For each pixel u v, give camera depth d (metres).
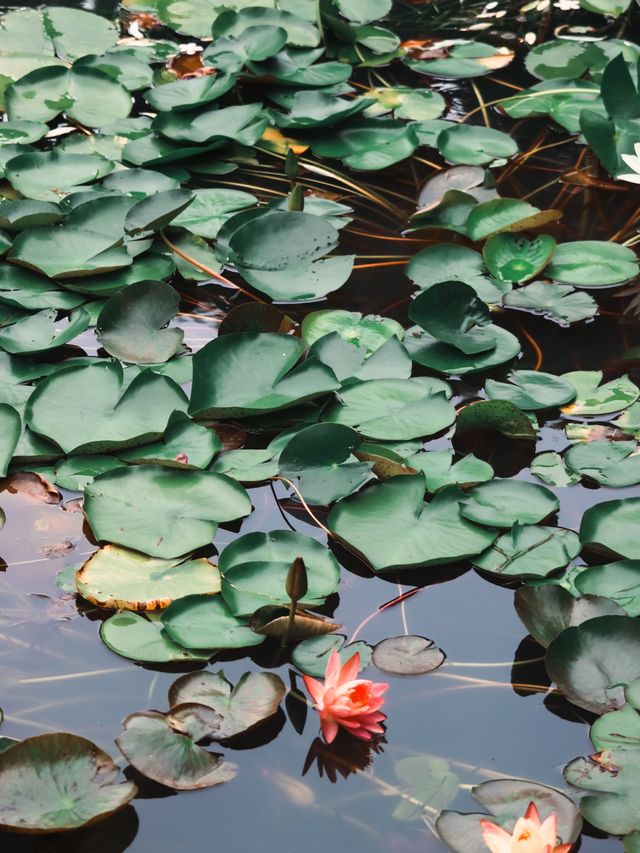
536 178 3.50
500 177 3.50
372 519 2.09
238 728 1.66
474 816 1.56
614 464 2.27
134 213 2.92
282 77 3.89
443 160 3.62
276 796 1.61
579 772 1.61
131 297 2.67
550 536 2.07
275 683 1.74
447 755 1.68
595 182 3.47
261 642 1.83
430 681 1.81
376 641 1.89
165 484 2.16
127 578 1.94
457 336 2.64
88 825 1.55
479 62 4.11
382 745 1.70
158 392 2.39
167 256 2.98
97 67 4.01
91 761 1.58
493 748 1.69
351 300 2.90
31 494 2.19
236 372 2.43
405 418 2.37
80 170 3.35
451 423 2.35
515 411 2.32
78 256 2.89
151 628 1.87
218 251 3.01
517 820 1.50
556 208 3.33
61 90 3.82
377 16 4.52
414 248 3.15
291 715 1.75
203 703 1.71
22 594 1.97
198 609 1.88
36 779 1.54
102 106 3.77
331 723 1.67
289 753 1.68
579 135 3.75
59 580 1.99
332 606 1.96
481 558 2.03
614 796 1.56
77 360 2.59
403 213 3.32
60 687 1.78
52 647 1.86
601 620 1.80
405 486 2.15
